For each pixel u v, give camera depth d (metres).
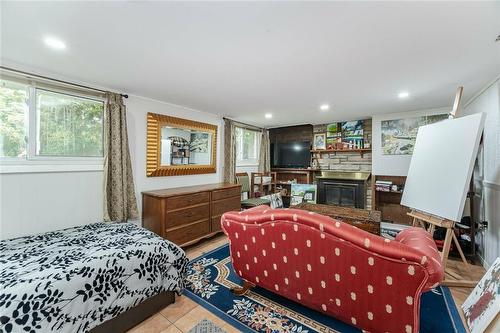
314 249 1.38
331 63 1.93
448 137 2.31
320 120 4.59
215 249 2.96
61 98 2.35
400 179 3.95
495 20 1.31
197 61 1.91
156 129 3.14
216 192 3.37
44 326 1.20
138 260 1.63
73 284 1.32
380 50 1.70
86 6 1.22
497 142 2.23
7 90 2.01
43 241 1.85
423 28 1.41
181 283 1.89
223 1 1.18
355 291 1.29
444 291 1.98
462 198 2.01
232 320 1.61
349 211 3.02
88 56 1.83
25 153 2.11
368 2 1.18
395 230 3.72
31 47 1.69
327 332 1.49
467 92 2.70
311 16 1.30
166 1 1.18
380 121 4.04
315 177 5.00
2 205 1.96
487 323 1.34
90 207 2.50
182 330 1.53
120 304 1.49
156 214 2.71
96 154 2.62
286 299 1.84
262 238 1.61
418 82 2.38
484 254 2.49
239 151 4.91
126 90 2.71
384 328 1.25
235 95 2.91
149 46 1.67
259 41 1.59
